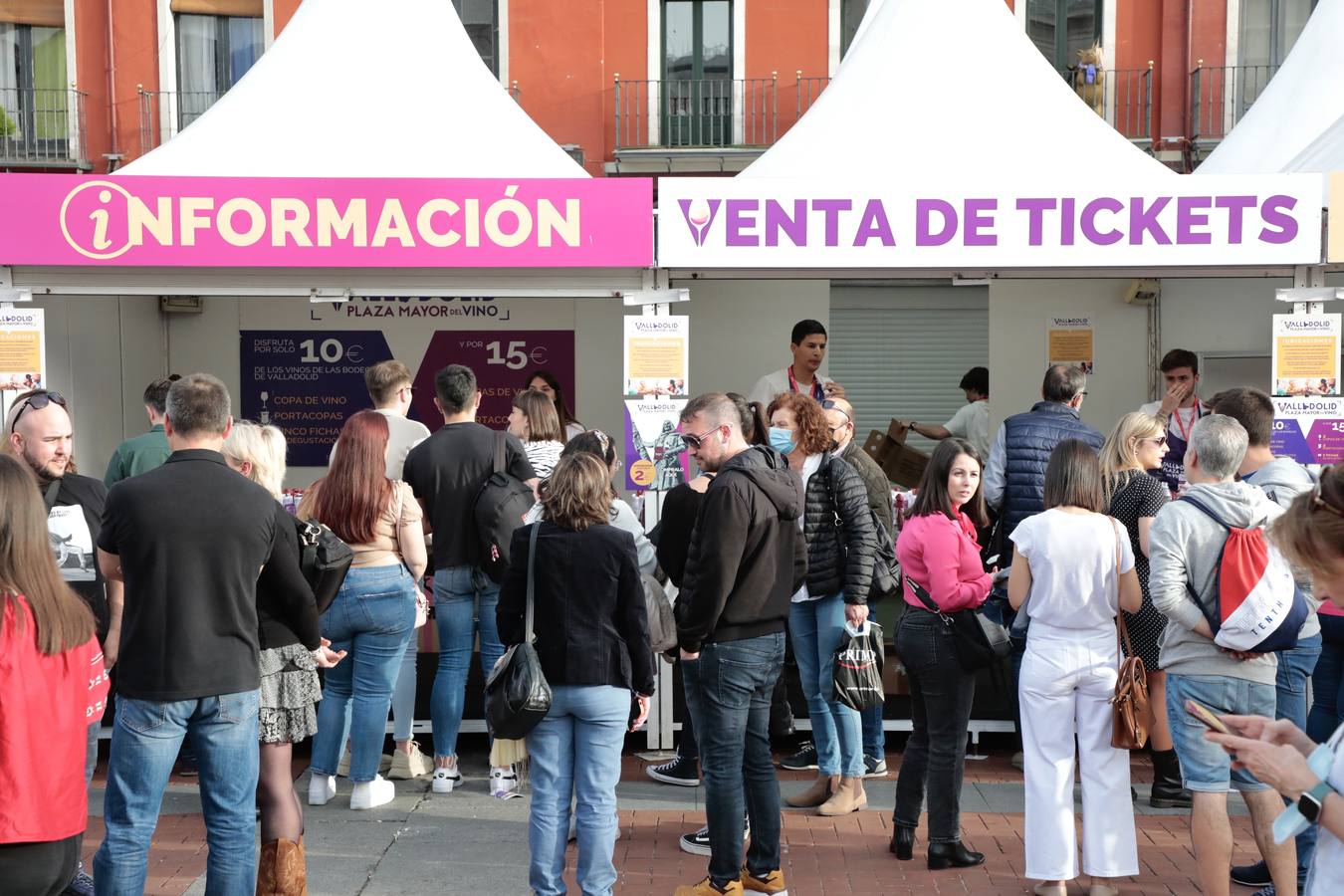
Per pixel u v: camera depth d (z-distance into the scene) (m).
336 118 6.72
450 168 6.58
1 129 14.52
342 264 5.76
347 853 5.00
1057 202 5.80
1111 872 4.41
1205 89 13.90
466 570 5.70
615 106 14.41
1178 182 5.78
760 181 5.82
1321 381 5.90
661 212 5.79
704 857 4.98
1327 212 5.77
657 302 6.00
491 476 5.69
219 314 9.48
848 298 11.57
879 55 7.21
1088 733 4.45
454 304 9.53
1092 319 9.03
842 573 5.21
